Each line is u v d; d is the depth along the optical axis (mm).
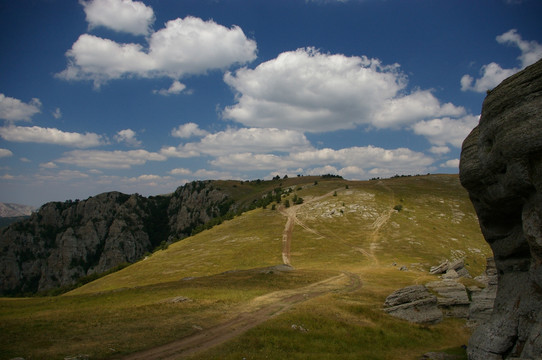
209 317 37250
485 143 23625
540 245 20062
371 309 42375
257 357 26750
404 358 29750
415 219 146375
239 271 76312
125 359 25438
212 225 179125
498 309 24500
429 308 42562
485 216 26500
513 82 20734
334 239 124562
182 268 104875
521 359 19062
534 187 19953
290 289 55531
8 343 27266
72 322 34031
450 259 103688
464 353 30203
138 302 44875
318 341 31828
